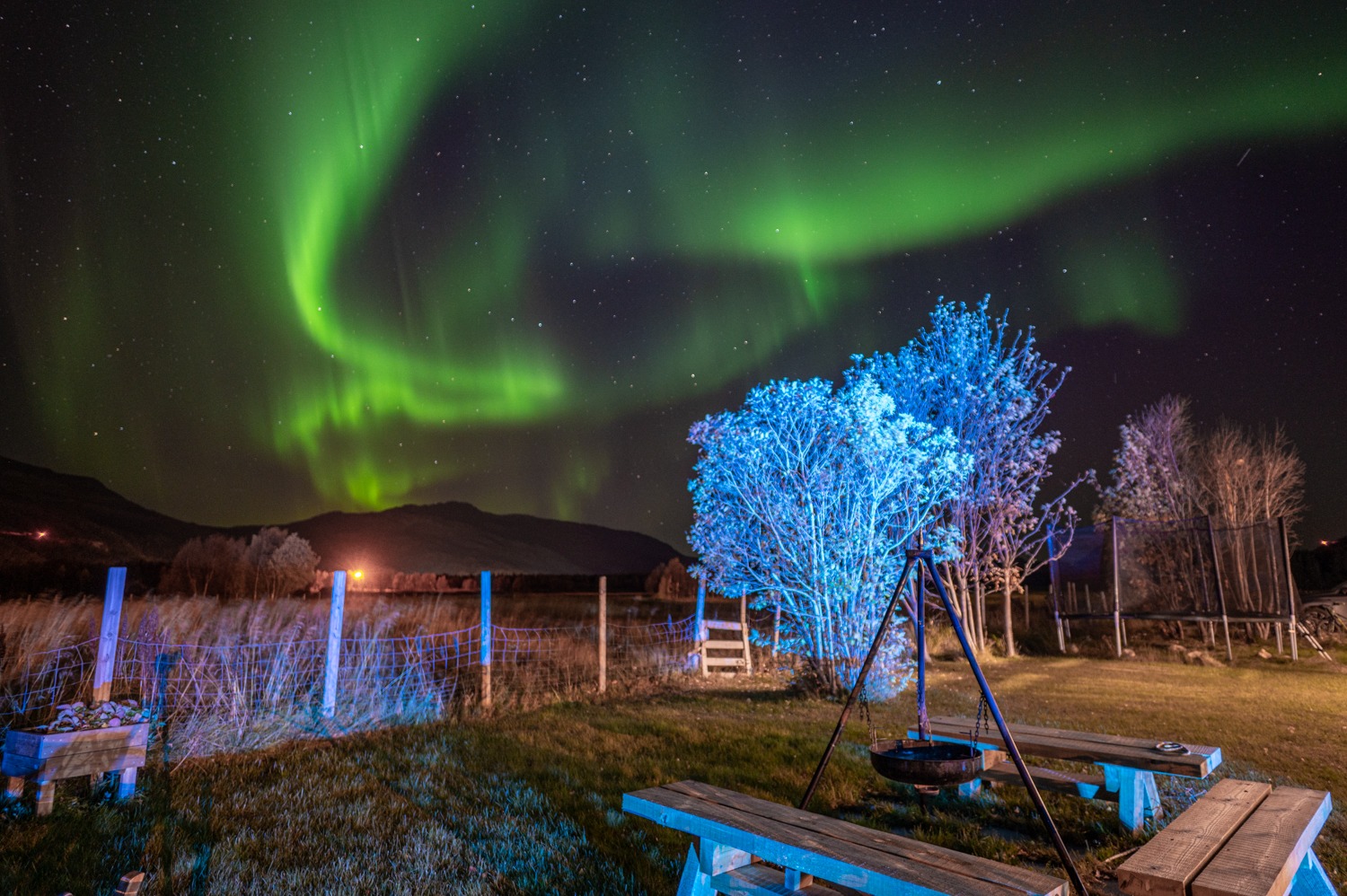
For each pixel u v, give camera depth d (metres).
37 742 5.33
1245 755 7.34
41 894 4.04
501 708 9.73
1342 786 6.23
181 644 9.84
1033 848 4.86
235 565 24.56
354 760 6.88
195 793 5.81
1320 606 20.08
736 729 8.62
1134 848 4.79
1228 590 17.77
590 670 13.64
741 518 12.31
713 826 3.48
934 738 5.98
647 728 8.64
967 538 17.45
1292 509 21.55
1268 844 3.13
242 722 7.75
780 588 11.82
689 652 14.94
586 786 6.13
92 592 22.02
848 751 7.39
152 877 4.26
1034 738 5.60
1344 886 4.11
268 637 11.31
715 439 12.20
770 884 3.47
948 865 2.94
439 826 5.12
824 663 11.59
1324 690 12.25
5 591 20.91
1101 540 19.42
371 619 16.16
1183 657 16.89
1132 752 5.05
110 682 6.82
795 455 12.01
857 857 3.01
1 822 5.11
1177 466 21.03
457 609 23.42
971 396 16.77
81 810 5.39
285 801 5.67
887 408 11.68
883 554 11.63
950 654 16.84
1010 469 17.16
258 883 4.18
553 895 4.07
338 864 4.45
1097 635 20.39
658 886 4.18
